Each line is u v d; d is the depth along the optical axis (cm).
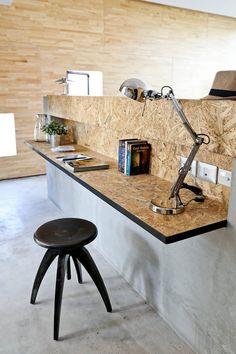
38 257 263
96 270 191
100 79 491
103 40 530
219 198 160
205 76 670
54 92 510
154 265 194
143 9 556
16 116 490
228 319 145
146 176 213
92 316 193
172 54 611
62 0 482
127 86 151
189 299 167
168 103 185
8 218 341
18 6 454
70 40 503
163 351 167
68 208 340
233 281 140
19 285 224
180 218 141
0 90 470
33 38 475
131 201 163
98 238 270
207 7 575
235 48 699
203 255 154
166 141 192
